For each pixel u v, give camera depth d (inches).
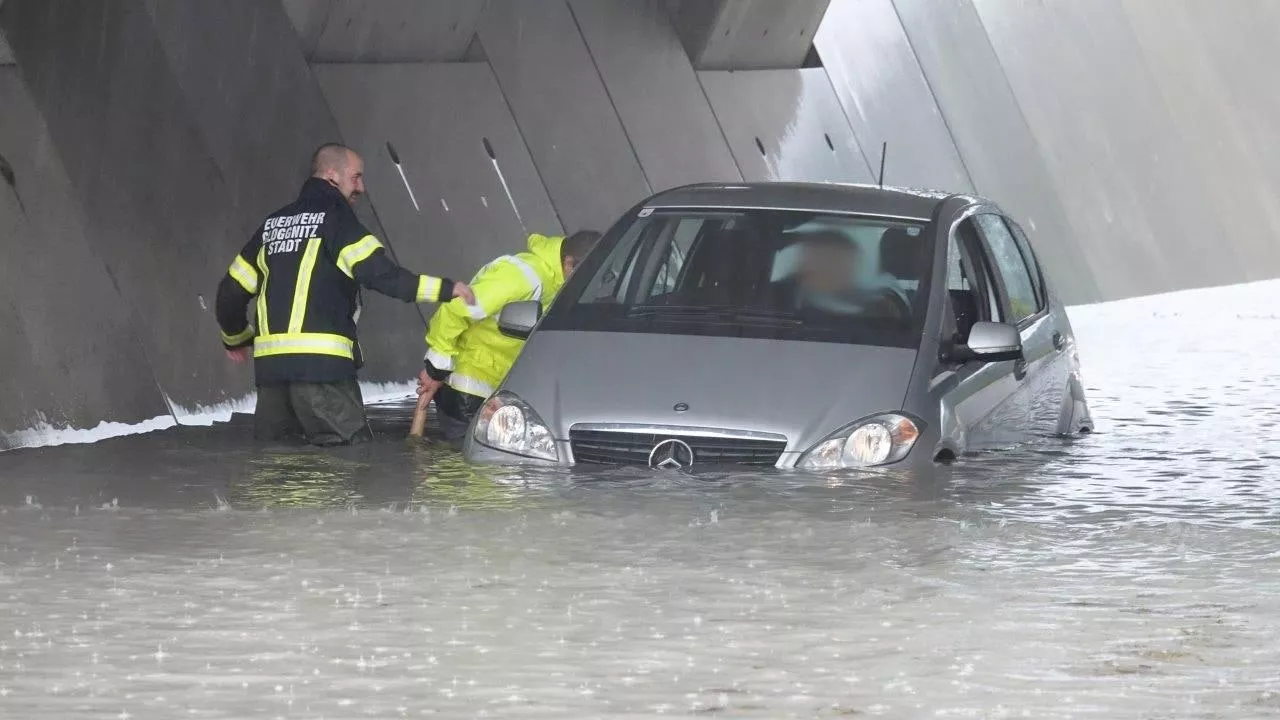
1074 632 437.1
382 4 1357.0
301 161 1214.9
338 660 405.4
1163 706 372.8
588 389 683.4
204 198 1069.1
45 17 1015.6
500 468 673.0
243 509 607.5
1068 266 2047.2
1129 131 2285.9
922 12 2085.4
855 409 668.1
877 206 781.3
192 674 392.5
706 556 526.3
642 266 778.8
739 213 781.9
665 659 409.1
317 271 788.6
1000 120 2102.6
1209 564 524.4
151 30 1106.1
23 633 428.1
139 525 575.5
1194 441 820.6
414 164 1347.2
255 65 1214.9
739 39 1787.6
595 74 1612.9
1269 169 2508.6
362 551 531.5
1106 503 633.6
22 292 872.3
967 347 719.1
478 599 468.1
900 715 365.7
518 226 1412.4
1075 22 2305.6
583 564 514.3
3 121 944.3
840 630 437.7
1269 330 1540.4
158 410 903.1
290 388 790.5
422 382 806.5
